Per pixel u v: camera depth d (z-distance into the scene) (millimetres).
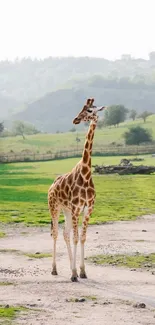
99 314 21953
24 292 25312
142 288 26297
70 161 160125
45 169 131625
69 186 28812
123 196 73375
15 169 132250
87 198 28328
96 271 29812
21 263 31906
